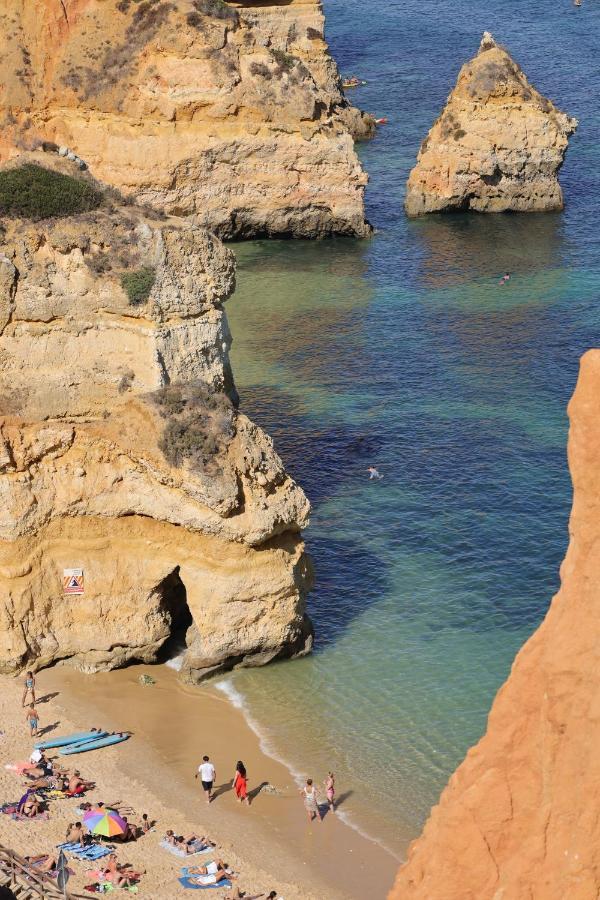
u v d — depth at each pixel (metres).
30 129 136.12
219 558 62.69
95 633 64.56
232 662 63.88
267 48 135.00
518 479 82.94
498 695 30.72
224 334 74.44
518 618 67.25
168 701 62.12
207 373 69.88
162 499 62.88
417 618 67.81
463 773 30.88
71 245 66.38
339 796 55.06
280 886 49.62
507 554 73.50
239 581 62.50
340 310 116.56
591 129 168.00
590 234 137.25
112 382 65.88
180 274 68.44
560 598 29.77
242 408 96.31
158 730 59.81
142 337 67.19
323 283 123.94
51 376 65.31
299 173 135.00
